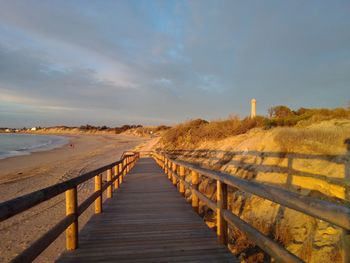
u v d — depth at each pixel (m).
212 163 13.22
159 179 12.45
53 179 18.05
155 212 6.41
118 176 9.93
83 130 187.25
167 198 8.12
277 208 6.32
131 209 6.71
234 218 3.61
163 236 4.70
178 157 21.16
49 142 81.50
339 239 4.76
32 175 20.03
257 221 6.38
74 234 4.09
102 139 95.31
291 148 8.64
